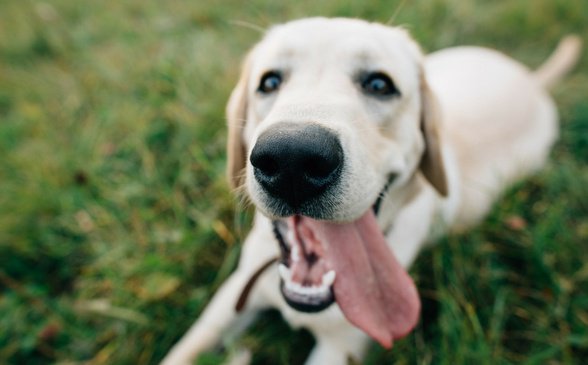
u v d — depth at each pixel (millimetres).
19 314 397
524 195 447
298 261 296
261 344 363
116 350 371
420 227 363
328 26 299
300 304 285
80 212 460
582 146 539
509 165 489
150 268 395
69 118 570
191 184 454
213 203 437
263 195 234
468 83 531
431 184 348
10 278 434
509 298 372
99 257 423
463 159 448
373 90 293
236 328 370
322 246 292
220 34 712
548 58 713
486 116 495
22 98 631
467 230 414
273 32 340
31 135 565
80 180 484
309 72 284
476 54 600
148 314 381
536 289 379
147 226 438
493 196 453
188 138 486
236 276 378
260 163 221
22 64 719
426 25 696
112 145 511
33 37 747
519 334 359
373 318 286
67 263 442
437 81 550
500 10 778
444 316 339
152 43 688
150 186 460
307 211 230
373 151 264
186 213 441
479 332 327
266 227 337
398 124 303
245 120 341
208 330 353
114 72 615
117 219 440
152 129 508
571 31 739
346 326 330
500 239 411
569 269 385
